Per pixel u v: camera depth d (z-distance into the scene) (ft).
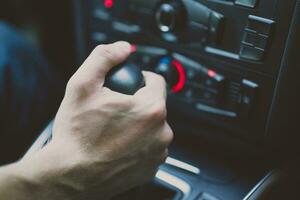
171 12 2.92
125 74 2.54
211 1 2.79
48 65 4.82
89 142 2.40
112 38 3.24
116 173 2.48
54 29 4.84
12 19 5.13
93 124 2.39
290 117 2.69
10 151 4.49
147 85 2.55
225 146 3.04
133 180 2.57
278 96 2.68
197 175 2.95
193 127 3.12
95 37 3.32
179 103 3.07
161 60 3.07
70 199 2.48
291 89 2.64
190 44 2.94
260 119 2.79
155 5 3.00
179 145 3.12
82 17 3.33
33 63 4.65
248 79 2.78
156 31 3.04
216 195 2.84
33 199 2.42
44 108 4.64
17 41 4.69
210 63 2.90
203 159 3.02
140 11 3.07
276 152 2.84
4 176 2.42
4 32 4.71
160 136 2.45
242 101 2.82
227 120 2.93
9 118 4.38
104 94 2.43
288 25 2.58
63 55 4.92
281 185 2.86
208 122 3.01
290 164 2.89
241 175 2.92
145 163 2.52
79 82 2.41
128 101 2.38
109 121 2.38
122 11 3.14
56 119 2.49
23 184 2.41
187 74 3.00
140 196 2.84
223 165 2.98
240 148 2.96
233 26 2.76
